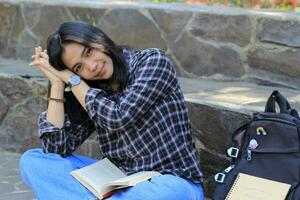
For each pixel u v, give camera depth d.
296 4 5.33
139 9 5.06
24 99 4.82
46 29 5.50
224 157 3.78
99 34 2.93
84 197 2.93
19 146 4.88
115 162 3.09
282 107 3.05
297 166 2.86
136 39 5.10
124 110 2.88
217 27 4.73
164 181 2.81
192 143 3.08
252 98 4.04
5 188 4.16
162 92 2.93
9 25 5.72
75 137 3.15
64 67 3.02
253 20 4.59
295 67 4.45
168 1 5.53
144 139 2.95
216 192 2.98
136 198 2.80
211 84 4.62
